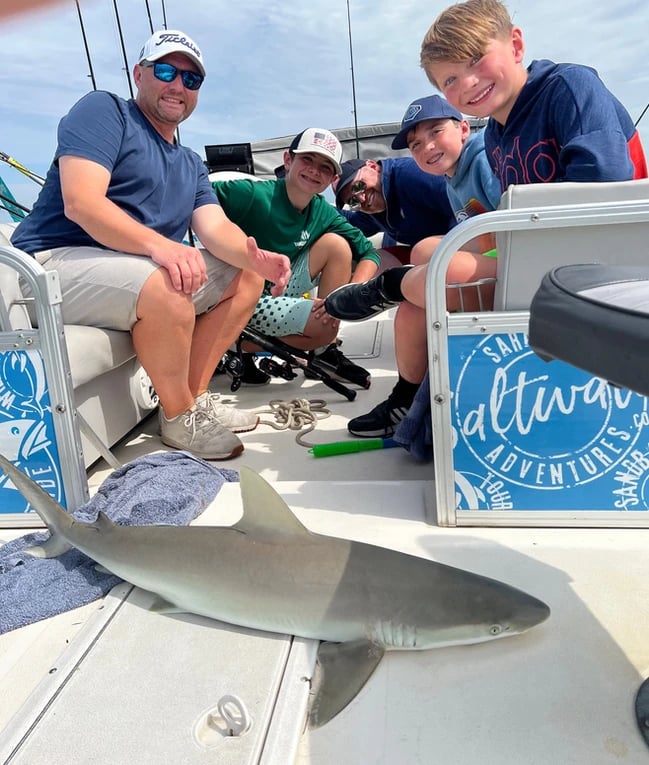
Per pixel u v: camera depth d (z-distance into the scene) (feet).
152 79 8.49
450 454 5.84
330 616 4.41
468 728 3.77
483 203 10.56
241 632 4.66
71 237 8.43
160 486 6.91
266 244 12.71
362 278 13.78
